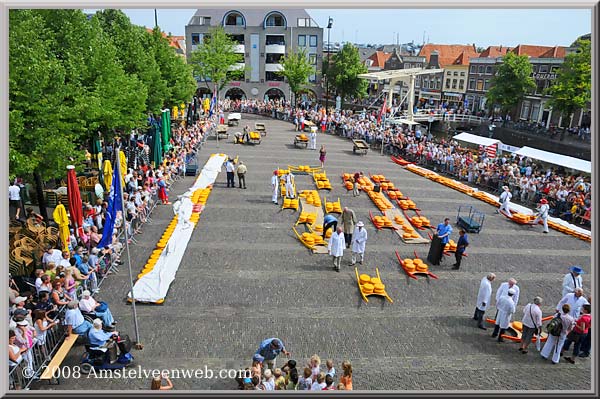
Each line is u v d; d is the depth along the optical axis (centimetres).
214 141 3941
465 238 1711
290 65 6006
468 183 2998
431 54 7575
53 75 1650
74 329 1149
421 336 1307
